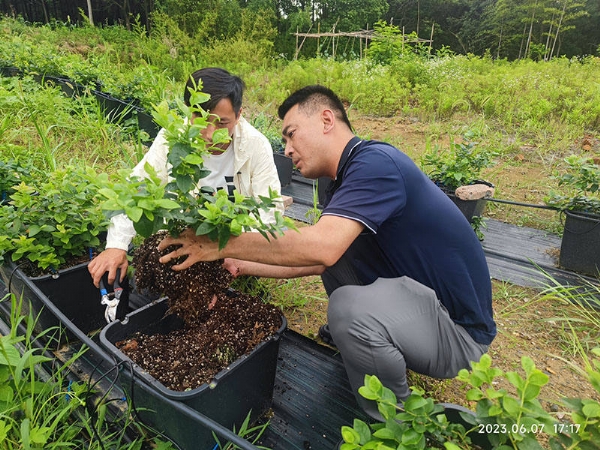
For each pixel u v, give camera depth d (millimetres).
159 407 1618
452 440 1126
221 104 2016
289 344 2420
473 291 1726
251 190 2605
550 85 9102
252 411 1852
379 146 1673
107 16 25984
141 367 1615
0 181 2832
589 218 3250
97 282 1949
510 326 2707
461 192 3656
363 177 1554
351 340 1616
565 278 3346
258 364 1742
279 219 1333
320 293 2904
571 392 2154
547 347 2521
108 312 1962
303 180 5219
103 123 4988
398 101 9047
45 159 3760
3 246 2150
